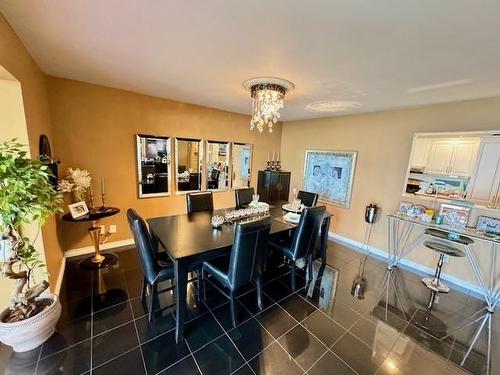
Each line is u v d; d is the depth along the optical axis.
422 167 3.20
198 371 1.59
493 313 2.38
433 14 1.22
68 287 2.44
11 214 1.37
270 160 5.28
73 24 1.48
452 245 2.92
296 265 3.18
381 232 3.70
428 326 2.14
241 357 1.71
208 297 2.39
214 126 4.24
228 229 2.38
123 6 1.28
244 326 2.02
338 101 3.14
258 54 1.84
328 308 2.32
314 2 1.17
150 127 3.48
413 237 3.30
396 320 2.20
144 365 1.61
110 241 3.35
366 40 1.53
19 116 1.77
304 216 2.42
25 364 1.57
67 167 2.89
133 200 3.48
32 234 1.93
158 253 2.36
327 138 4.45
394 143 3.49
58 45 1.79
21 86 1.75
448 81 2.18
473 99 2.72
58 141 2.80
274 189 4.86
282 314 2.20
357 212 4.03
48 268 2.12
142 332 1.89
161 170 3.70
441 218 2.86
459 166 2.87
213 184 4.41
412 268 3.30
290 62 1.95
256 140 4.95
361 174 3.94
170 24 1.46
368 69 2.01
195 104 3.90
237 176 4.77
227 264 2.16
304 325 2.07
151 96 3.43
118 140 3.23
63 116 2.79
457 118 2.87
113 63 2.16
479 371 1.70
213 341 1.84
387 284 2.85
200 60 2.01
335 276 2.98
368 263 3.40
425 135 3.14
